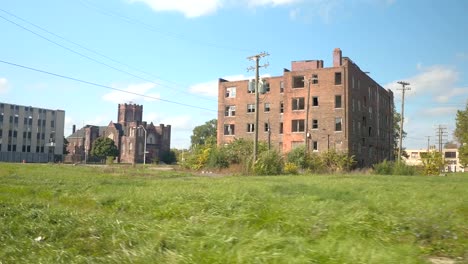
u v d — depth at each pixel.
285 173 36.66
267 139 66.12
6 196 13.14
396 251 5.36
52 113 110.75
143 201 10.99
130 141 118.81
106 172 33.09
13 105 103.38
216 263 4.86
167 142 124.50
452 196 12.59
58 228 7.25
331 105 59.72
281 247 5.39
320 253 5.12
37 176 24.33
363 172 43.78
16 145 103.50
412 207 9.38
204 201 10.22
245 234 6.11
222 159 42.53
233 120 69.81
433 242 6.30
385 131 78.50
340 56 62.50
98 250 5.83
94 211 10.16
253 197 10.92
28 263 5.28
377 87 73.62
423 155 46.34
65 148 119.75
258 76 40.50
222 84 71.38
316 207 8.98
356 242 5.89
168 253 5.27
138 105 130.88
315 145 60.41
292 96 62.91
